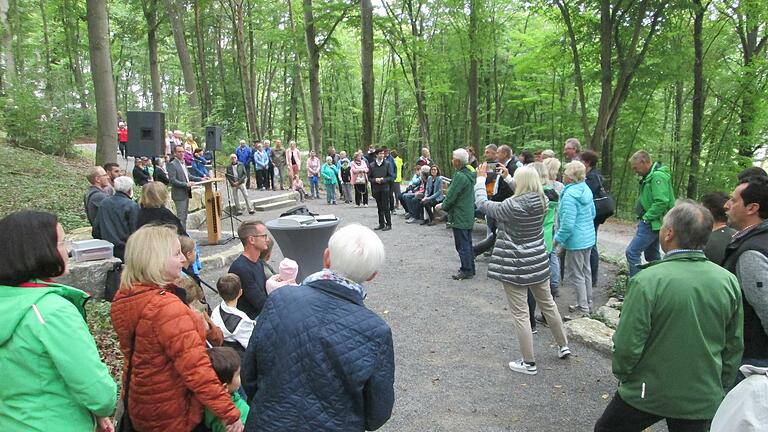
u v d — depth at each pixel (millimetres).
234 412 1997
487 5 18844
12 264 1621
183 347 1936
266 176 16484
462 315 5621
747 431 1403
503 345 4832
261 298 3588
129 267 2018
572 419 3594
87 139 22188
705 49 17578
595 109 22469
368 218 11938
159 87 18766
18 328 1590
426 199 10695
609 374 4234
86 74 32281
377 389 1723
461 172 6656
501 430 3457
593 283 6613
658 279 2205
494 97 26422
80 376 1627
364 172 13914
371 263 1841
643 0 13391
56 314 1622
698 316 2152
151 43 18484
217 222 8992
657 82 15383
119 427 2064
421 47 20641
